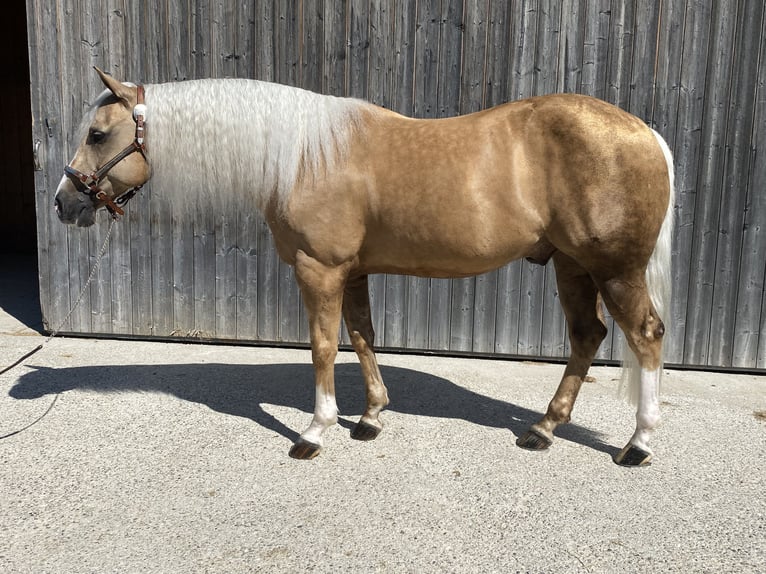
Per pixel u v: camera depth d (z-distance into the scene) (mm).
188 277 4191
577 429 2801
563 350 3928
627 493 2209
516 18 3699
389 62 3834
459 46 3766
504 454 2521
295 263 2477
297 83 3930
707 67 3607
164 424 2785
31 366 3611
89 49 4020
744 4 3521
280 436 2680
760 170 3645
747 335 3789
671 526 2000
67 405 2992
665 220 2385
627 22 3631
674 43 3615
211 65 3973
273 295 4141
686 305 3812
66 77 4051
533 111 2314
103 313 4305
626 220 2211
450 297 3971
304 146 2367
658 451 2566
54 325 4348
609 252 2262
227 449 2541
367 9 3797
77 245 4234
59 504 2098
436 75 3814
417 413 2980
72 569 1756
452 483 2270
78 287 4285
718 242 3738
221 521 2006
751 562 1817
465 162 2279
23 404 2994
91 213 2529
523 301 3918
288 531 1951
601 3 3631
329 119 2389
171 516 2033
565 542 1905
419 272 2521
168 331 4273
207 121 2416
